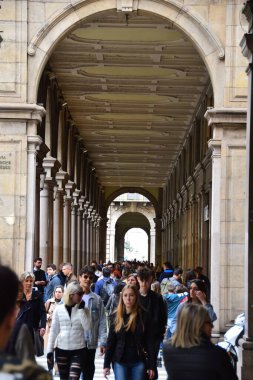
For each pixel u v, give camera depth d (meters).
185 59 33.47
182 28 23.52
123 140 54.44
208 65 23.41
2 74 23.73
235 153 23.11
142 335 11.07
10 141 23.70
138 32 30.09
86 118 47.12
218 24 23.41
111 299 18.25
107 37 30.78
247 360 14.40
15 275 4.25
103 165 66.69
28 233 23.75
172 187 65.06
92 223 68.50
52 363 13.01
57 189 40.41
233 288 23.05
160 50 32.28
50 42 23.73
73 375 12.51
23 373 3.86
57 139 37.94
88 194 62.12
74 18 23.67
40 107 23.61
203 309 6.88
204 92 38.50
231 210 23.16
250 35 15.14
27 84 23.77
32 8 23.70
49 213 34.94
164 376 18.17
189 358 6.66
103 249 81.12
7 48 23.72
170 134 51.62
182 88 38.94
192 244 43.84
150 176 72.62
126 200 104.12
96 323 13.44
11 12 23.62
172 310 18.28
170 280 22.30
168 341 6.96
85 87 38.84
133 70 35.72
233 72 23.28
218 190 23.16
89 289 13.53
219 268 23.08
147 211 105.44
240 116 23.06
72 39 30.92
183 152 53.19
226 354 6.76
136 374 11.06
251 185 15.20
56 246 40.19
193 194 43.50
